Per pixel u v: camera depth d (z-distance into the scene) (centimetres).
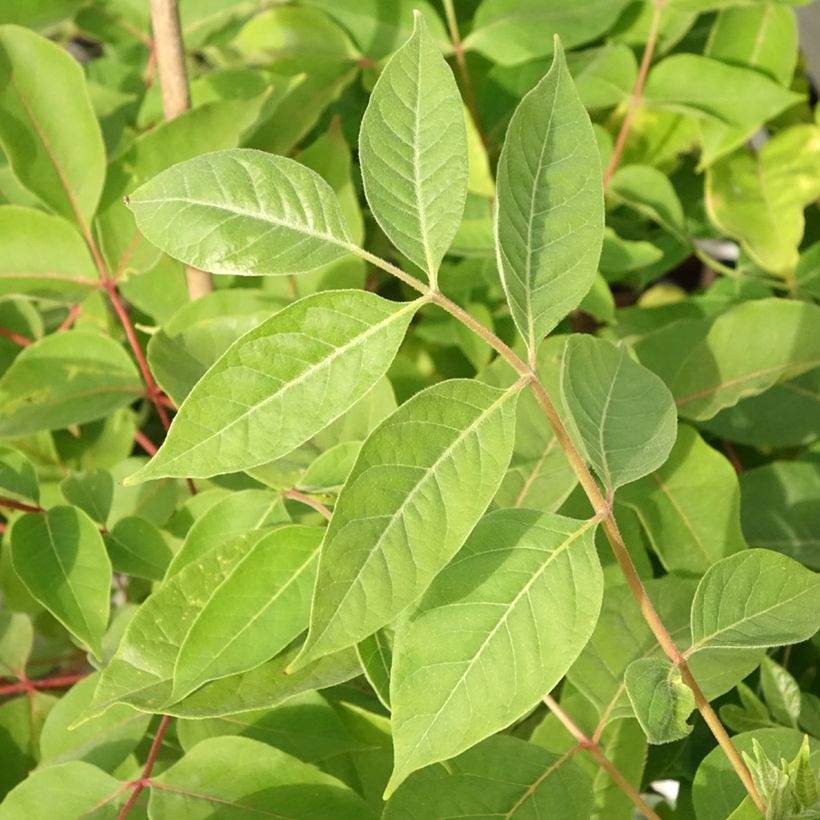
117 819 37
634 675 32
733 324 49
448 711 31
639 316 56
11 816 38
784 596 35
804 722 43
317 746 40
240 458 31
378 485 30
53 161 49
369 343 31
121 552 45
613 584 43
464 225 55
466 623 32
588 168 33
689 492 46
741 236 58
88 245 49
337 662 37
